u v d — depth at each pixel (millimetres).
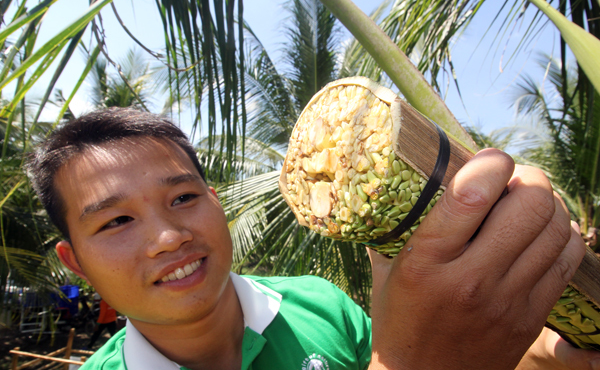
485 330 262
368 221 277
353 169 281
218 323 408
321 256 1521
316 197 312
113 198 341
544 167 2979
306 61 2414
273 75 2367
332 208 302
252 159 2529
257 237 1514
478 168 243
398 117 257
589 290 298
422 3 727
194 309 349
